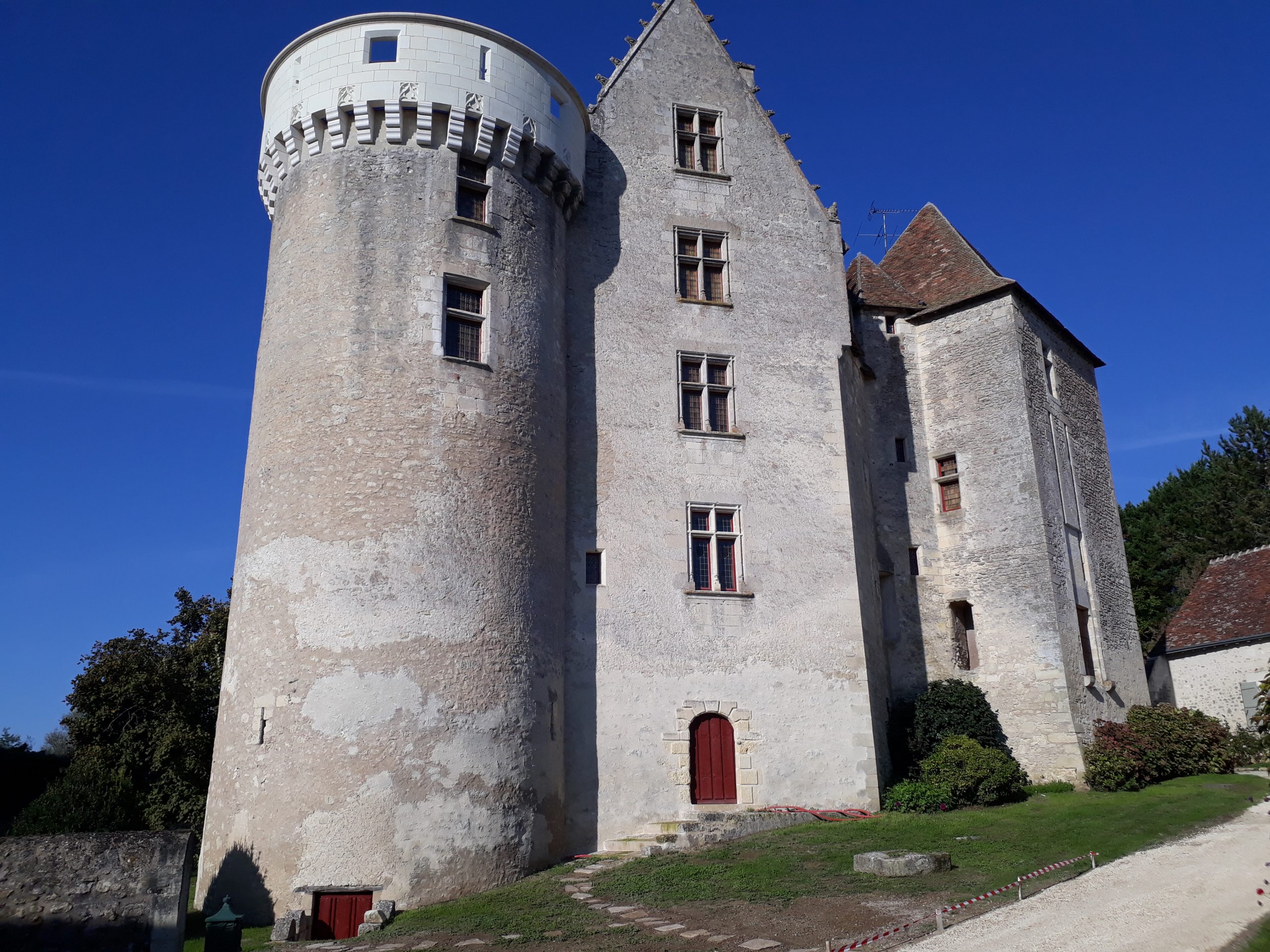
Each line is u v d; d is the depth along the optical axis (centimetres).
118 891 1003
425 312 1706
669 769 1814
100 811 1532
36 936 973
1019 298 2570
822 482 2125
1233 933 988
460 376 1700
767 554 2023
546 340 1867
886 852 1460
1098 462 2844
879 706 2142
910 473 2556
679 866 1484
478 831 1489
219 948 1160
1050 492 2444
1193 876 1249
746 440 2088
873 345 2658
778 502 2069
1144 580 4122
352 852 1418
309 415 1650
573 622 1828
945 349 2619
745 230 2247
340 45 1822
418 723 1494
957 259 2759
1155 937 988
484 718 1545
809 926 1131
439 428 1653
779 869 1419
